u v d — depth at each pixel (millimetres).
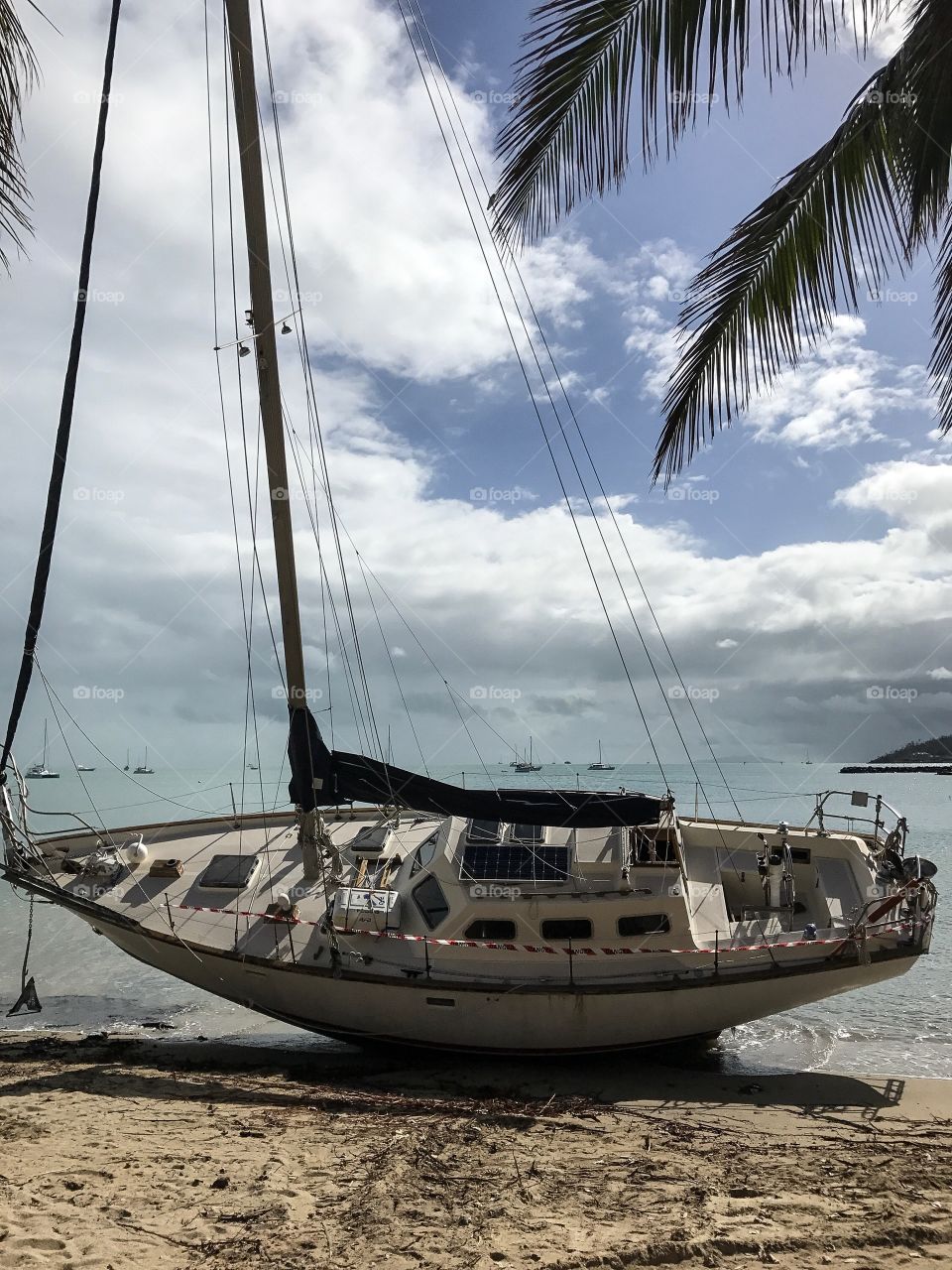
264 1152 7305
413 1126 8344
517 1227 5824
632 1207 6277
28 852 12359
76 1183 6387
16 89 6387
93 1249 5266
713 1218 6047
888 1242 5734
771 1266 5383
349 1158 7215
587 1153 7715
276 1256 5309
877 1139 8617
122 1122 8117
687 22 6695
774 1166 7453
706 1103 10008
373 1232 5680
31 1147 7234
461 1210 6125
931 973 16141
